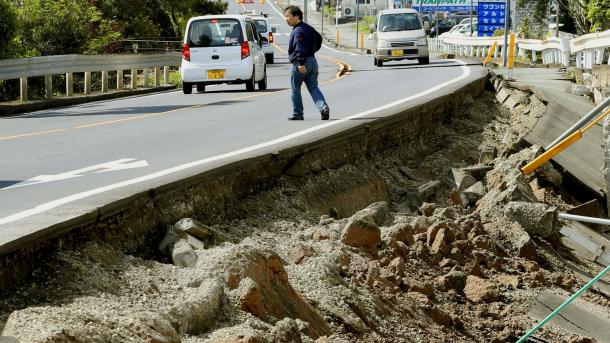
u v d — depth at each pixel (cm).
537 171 1883
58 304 689
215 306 716
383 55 4650
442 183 1633
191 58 3072
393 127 1812
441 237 1185
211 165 1138
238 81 3072
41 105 2677
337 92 2803
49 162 1352
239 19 3086
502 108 2752
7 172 1257
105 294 725
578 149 2327
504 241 1389
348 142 1560
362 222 1083
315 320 816
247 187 1193
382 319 897
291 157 1331
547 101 2655
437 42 7950
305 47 1875
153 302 736
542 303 1146
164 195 981
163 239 902
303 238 1091
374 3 13888
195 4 6425
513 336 1019
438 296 1059
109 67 3216
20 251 716
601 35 3247
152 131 1778
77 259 768
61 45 4181
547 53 4594
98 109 2506
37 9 4147
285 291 828
